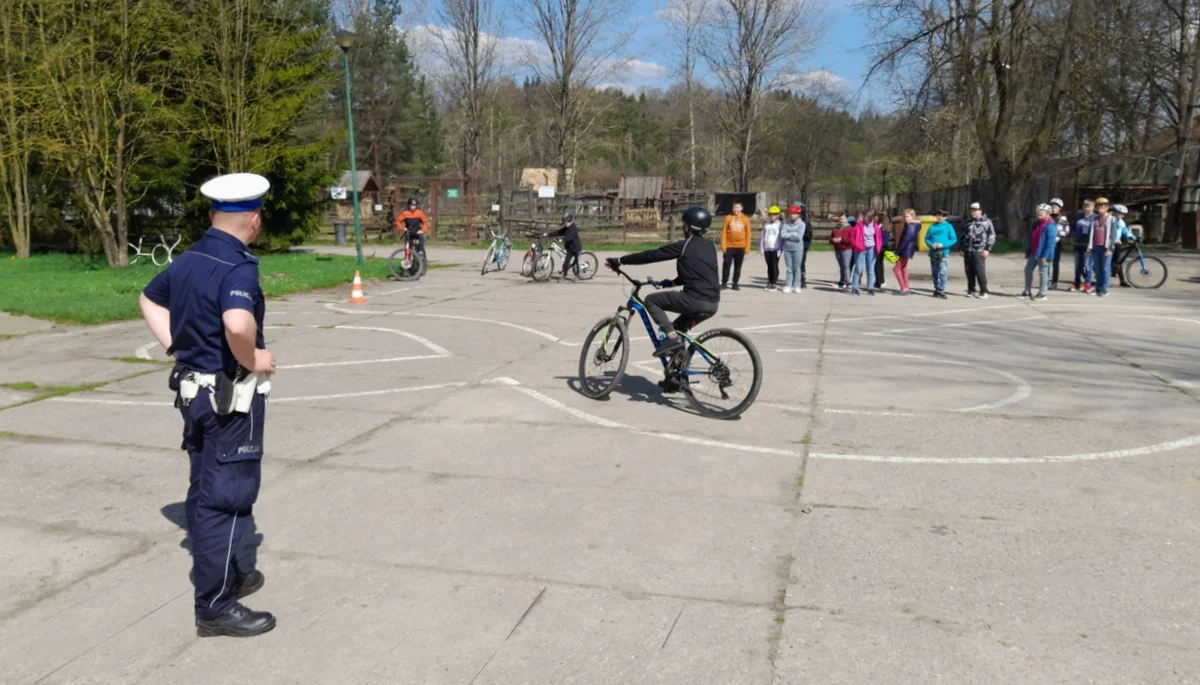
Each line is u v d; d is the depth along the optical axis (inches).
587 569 169.8
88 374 343.0
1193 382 335.3
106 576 168.2
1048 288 666.2
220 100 865.5
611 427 269.9
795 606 154.9
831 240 668.1
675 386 291.6
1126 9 1165.1
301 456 239.9
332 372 348.2
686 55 2175.2
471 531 188.2
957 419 280.4
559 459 237.6
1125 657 138.3
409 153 2588.6
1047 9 1136.2
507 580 165.2
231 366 142.9
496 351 394.0
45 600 158.9
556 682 131.8
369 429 267.0
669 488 215.0
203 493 143.3
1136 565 171.6
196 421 143.3
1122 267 677.3
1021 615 151.8
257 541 183.0
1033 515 197.8
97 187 784.3
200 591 144.4
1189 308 551.2
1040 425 273.4
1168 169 1264.8
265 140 912.3
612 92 2283.5
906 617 151.1
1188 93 1141.7
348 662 137.9
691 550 178.4
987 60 1126.4
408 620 150.7
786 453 243.4
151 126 834.2
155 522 194.2
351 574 167.9
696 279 284.2
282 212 985.5
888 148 1900.8
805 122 2329.0
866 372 352.8
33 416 280.7
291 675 134.7
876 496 209.9
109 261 800.3
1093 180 1342.3
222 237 143.8
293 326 464.1
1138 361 377.7
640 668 135.3
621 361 298.2
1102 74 1216.2
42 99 757.9
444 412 287.3
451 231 1305.4
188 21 820.0
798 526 191.0
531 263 725.3
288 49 899.4
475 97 1899.6
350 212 1684.3
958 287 682.8
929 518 195.9
